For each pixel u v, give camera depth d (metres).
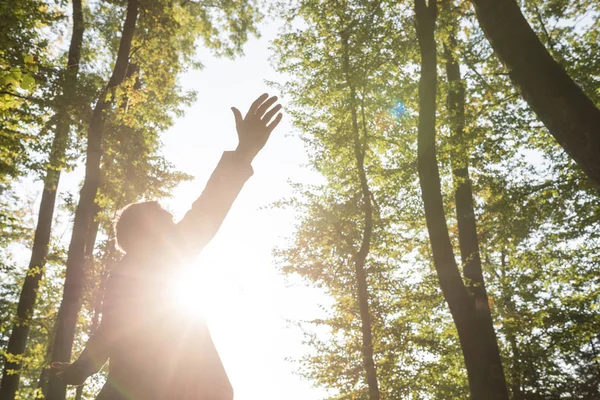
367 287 15.24
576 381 19.61
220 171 1.26
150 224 1.24
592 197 14.77
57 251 18.31
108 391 1.15
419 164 12.91
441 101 15.90
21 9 11.88
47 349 19.64
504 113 13.49
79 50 18.80
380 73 14.94
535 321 17.58
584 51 14.20
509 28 8.05
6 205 22.97
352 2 14.16
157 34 18.88
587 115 7.32
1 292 23.77
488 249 17.36
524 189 14.47
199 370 1.14
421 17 13.44
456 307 12.08
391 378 15.07
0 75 6.29
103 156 18.50
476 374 11.78
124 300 1.18
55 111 13.41
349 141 14.87
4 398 18.55
